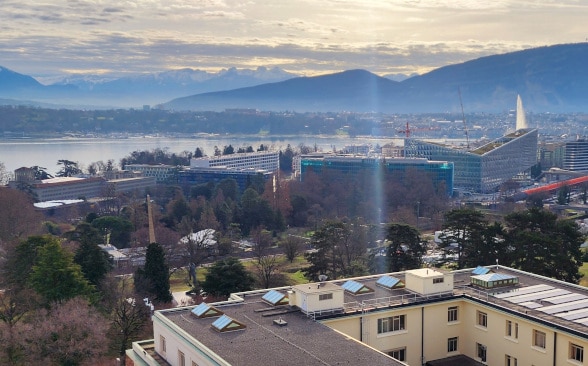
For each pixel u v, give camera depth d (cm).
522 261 13162
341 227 16462
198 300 13488
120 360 10738
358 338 7512
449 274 8262
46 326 10006
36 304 11706
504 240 13888
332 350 6281
